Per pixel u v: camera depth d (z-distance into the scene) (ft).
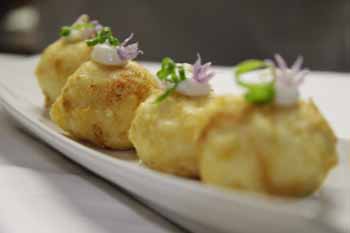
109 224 0.80
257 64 0.76
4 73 1.51
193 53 2.58
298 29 2.40
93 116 1.05
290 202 0.77
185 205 0.74
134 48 1.11
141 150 0.94
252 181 0.75
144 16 2.63
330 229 0.73
